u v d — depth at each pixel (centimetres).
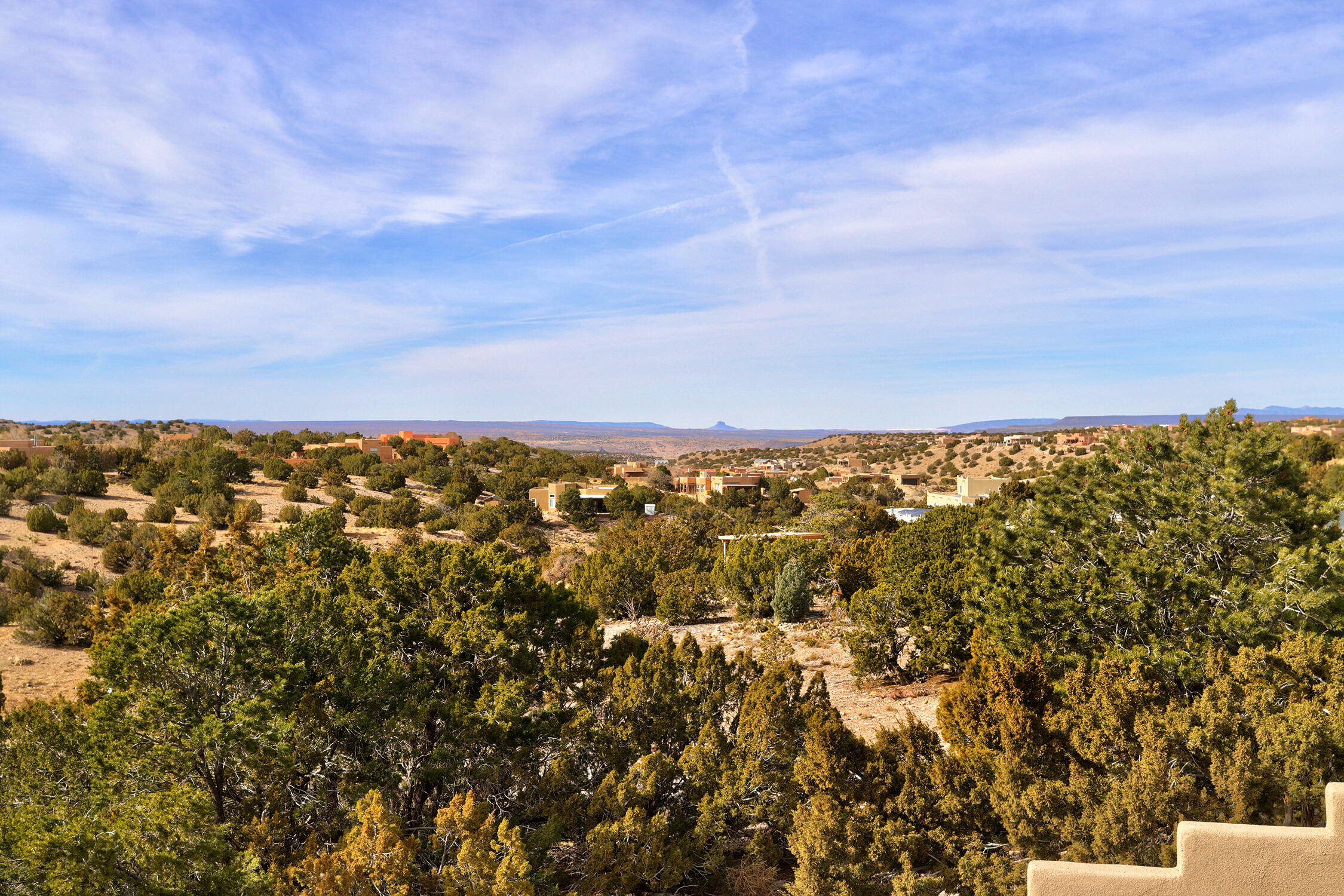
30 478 7025
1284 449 1712
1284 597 1498
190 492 7288
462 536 8075
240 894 908
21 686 2875
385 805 1370
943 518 2812
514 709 1414
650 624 3594
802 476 15938
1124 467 1889
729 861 1342
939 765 1118
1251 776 865
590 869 1233
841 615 3359
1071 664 1669
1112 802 873
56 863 830
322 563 2997
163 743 1194
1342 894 373
